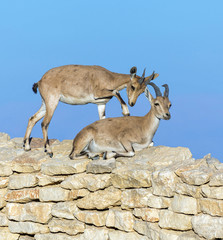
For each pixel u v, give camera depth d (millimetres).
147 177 17000
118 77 21562
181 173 15938
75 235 19250
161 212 16438
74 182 19047
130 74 20766
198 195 15469
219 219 14648
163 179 16266
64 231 19422
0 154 22219
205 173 15453
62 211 19500
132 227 17547
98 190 18562
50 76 22250
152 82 19125
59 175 19938
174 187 16109
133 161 18266
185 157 17969
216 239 14766
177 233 15898
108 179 18203
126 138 18859
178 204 15805
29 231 20625
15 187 21062
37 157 21000
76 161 19422
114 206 18438
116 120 19641
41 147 22922
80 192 18969
